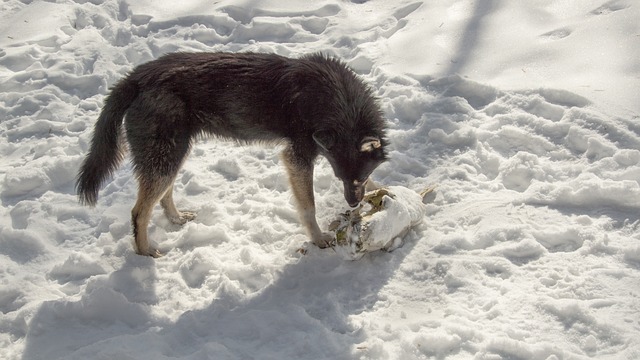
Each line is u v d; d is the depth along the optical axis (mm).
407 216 3648
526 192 3799
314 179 4062
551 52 4340
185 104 3756
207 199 4039
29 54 4789
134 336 3410
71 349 3443
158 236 3889
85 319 3541
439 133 4082
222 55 3840
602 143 3885
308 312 3512
